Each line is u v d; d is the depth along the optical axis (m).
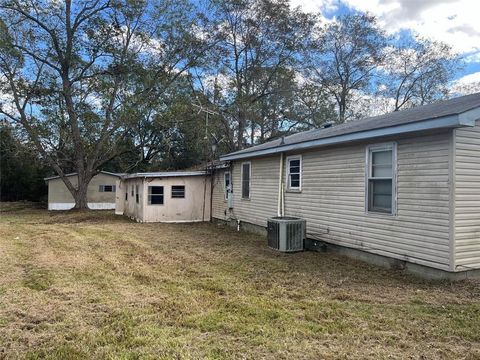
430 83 33.09
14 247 9.58
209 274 6.75
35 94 22.20
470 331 4.14
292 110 33.00
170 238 11.48
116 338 3.86
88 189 28.72
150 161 32.56
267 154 11.55
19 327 4.14
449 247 6.05
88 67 22.67
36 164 29.36
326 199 9.12
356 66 33.59
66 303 4.95
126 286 5.85
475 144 6.23
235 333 4.05
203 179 17.27
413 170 6.73
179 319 4.42
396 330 4.17
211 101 31.23
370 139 7.62
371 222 7.70
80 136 23.55
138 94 22.92
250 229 13.14
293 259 8.19
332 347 3.71
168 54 24.42
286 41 30.80
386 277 6.60
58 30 22.06
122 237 11.56
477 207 6.23
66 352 3.53
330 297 5.43
